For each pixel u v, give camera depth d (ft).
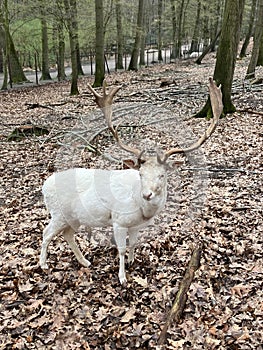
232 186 24.02
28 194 26.58
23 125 42.11
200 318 13.99
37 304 15.29
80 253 17.34
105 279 16.48
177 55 115.24
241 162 27.84
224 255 17.39
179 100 45.68
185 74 76.23
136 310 14.71
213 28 131.54
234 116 38.58
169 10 125.59
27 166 32.07
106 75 87.61
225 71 38.34
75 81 63.10
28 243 19.70
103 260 17.80
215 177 25.57
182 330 13.57
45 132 40.37
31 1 74.23
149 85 63.67
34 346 13.47
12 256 18.63
